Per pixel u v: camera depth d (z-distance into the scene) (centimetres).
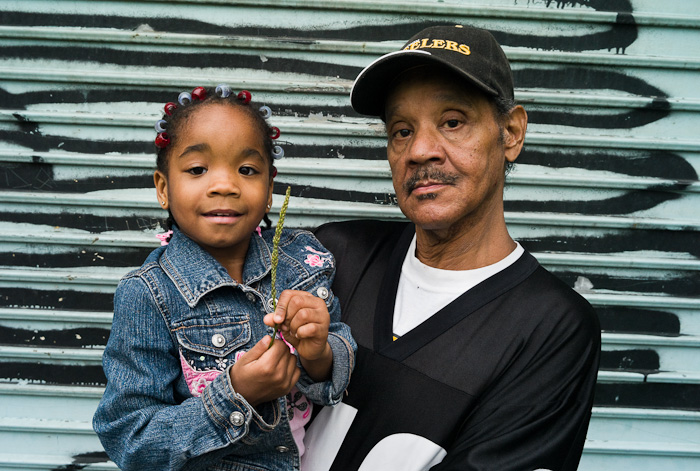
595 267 203
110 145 197
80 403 208
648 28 194
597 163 200
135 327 113
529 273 132
